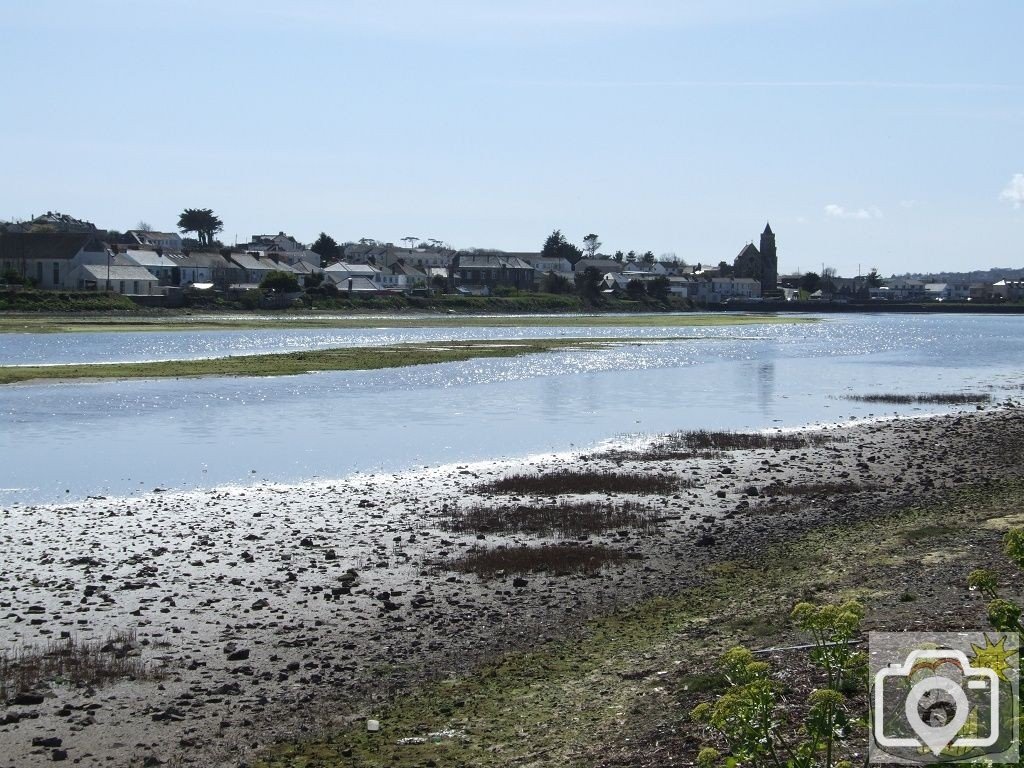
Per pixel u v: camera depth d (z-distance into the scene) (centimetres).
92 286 16862
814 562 2127
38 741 1332
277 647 1700
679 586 2025
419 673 1576
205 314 15788
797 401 5738
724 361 8781
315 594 2005
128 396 5594
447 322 16225
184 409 5128
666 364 8350
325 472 3456
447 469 3497
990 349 10788
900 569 1952
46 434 4284
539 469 3478
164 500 2967
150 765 1266
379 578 2123
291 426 4581
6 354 8394
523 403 5534
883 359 9212
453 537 2491
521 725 1349
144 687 1526
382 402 5506
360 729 1366
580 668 1559
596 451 3891
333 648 1695
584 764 1199
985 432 4278
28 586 2055
